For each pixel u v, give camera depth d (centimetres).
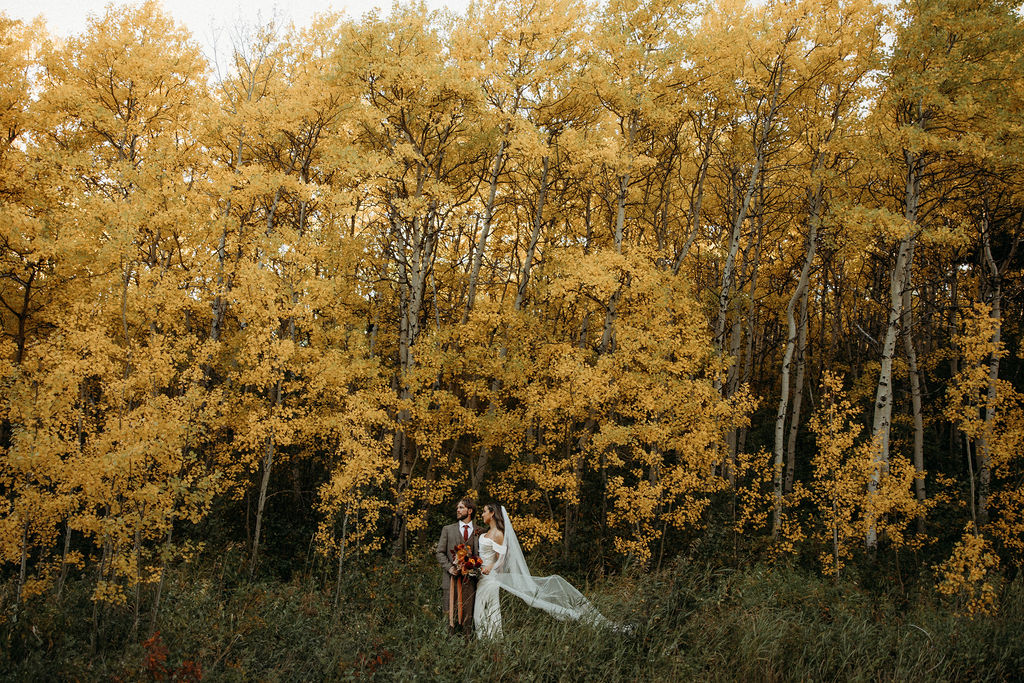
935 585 805
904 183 1069
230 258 966
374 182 981
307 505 1138
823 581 837
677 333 980
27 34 1107
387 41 1030
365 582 800
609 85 1014
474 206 1222
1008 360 1486
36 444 578
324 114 1102
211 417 745
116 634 567
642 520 962
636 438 928
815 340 2088
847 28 1036
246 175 966
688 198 1374
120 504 598
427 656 501
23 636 508
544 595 643
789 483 1279
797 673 518
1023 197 1057
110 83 1080
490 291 1341
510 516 986
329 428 938
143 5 1102
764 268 1503
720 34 1055
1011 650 579
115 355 696
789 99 1140
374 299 1198
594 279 926
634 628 557
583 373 892
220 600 678
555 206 1232
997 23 955
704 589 639
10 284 994
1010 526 861
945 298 1495
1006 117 927
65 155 930
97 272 861
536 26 1034
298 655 529
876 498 838
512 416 966
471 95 1008
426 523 949
